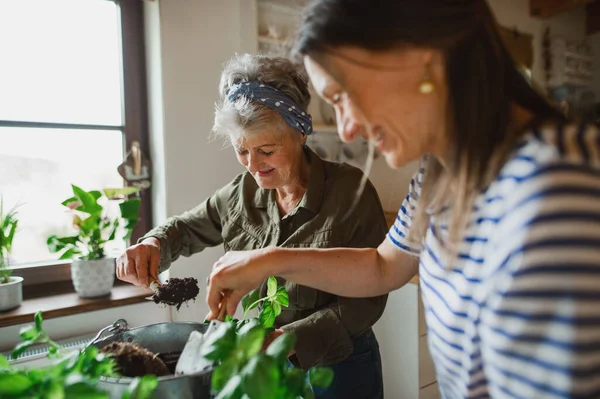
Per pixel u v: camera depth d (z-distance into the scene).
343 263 0.80
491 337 0.46
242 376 0.43
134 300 1.43
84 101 1.50
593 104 2.01
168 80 1.48
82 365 0.50
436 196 0.58
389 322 1.63
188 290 0.92
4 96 1.37
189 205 1.55
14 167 1.40
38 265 1.46
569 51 2.22
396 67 0.45
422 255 0.65
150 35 1.52
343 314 0.91
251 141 0.95
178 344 0.72
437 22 0.43
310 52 0.48
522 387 0.44
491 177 0.47
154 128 1.55
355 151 1.92
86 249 1.45
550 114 0.47
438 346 0.60
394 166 0.54
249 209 1.12
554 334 0.41
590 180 0.40
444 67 0.45
